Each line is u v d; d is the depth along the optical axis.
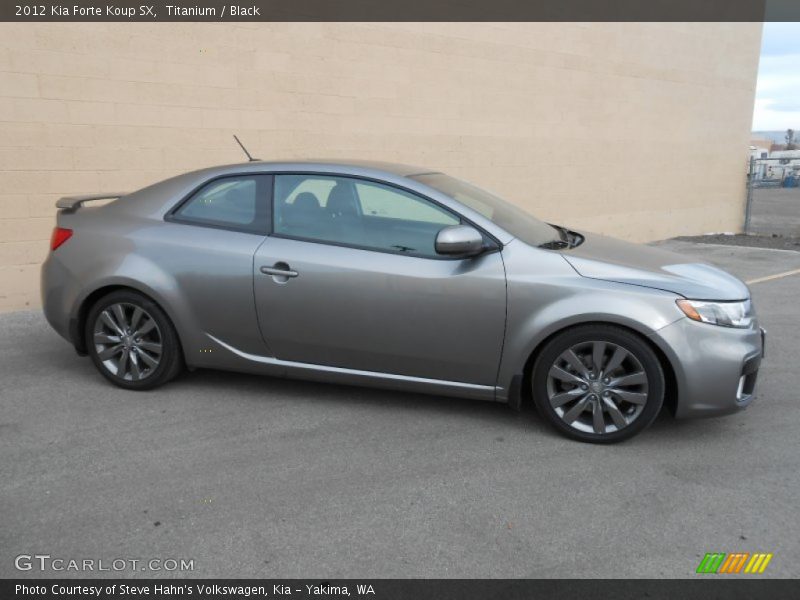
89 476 3.36
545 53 10.36
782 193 24.97
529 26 10.05
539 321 3.70
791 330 6.17
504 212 4.30
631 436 3.71
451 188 4.27
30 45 6.14
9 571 2.66
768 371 5.02
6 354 5.18
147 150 6.89
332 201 4.11
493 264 3.79
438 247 3.67
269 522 2.99
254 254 4.09
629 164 12.19
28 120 6.22
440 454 3.64
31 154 6.27
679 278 3.75
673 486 3.33
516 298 3.73
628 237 12.53
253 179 4.26
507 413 4.18
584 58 10.98
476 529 2.96
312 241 4.05
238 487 3.28
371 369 4.07
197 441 3.76
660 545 2.86
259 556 2.77
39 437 3.78
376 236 3.99
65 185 6.48
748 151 14.91
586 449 3.72
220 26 7.17
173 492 3.22
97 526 2.95
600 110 11.42
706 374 3.58
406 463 3.54
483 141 9.78
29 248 6.39
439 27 8.98
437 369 3.95
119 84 6.64
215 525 2.97
